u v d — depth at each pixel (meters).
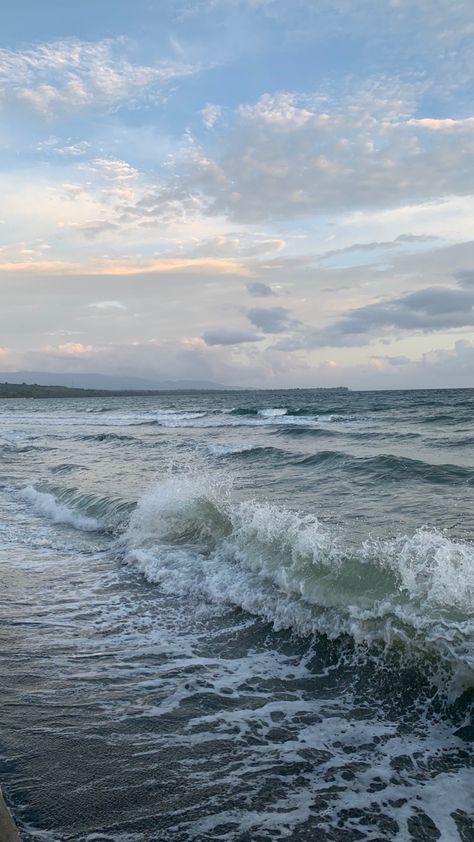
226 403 76.12
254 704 4.12
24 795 3.12
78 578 7.22
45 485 13.90
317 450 19.45
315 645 4.96
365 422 32.41
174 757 3.47
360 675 4.45
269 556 6.70
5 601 6.39
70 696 4.23
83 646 5.16
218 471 15.63
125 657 4.92
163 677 4.54
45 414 62.72
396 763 3.43
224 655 4.95
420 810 3.02
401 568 5.51
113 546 8.73
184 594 6.43
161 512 9.10
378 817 2.96
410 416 35.16
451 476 13.02
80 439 28.42
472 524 8.41
